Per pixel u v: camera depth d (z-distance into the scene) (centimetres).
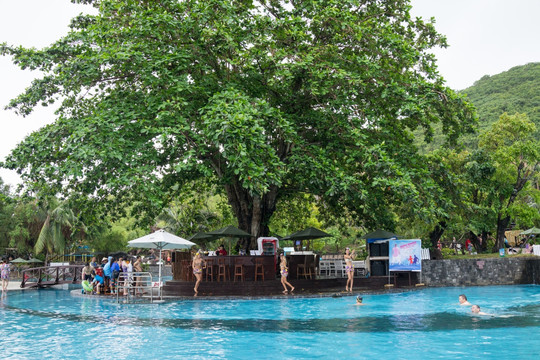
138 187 1798
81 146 1823
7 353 899
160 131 1764
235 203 2627
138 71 1980
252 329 1140
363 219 2912
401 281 2405
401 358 816
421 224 2939
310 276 2383
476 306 1380
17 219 4691
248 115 1734
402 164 2331
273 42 2091
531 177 3341
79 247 5244
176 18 2105
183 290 2117
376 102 2409
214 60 2195
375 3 2622
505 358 803
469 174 3034
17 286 2886
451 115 2359
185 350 910
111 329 1166
